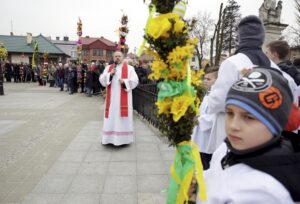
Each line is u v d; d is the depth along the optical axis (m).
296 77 2.88
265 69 1.07
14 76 27.97
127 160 4.77
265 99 0.98
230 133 1.06
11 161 4.72
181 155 1.41
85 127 7.40
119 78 5.45
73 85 17.08
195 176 1.37
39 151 5.28
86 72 15.91
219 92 2.30
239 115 1.04
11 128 7.22
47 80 27.97
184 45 1.32
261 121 0.98
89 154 5.10
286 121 1.02
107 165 4.54
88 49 61.53
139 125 7.61
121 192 3.57
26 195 3.48
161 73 1.34
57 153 5.16
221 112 2.54
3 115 9.16
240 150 1.03
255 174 0.97
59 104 12.09
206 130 2.85
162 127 1.40
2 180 3.93
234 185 1.02
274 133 0.99
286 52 3.05
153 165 4.54
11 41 44.34
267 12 10.90
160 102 1.37
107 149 5.41
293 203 0.92
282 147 1.00
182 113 1.29
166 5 1.33
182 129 1.35
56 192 3.57
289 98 1.02
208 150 2.71
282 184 0.92
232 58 2.30
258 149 1.00
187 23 1.36
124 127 5.52
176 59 1.27
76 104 12.13
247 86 1.03
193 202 1.40
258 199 0.93
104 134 5.54
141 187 3.72
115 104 5.48
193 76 1.38
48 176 4.08
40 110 10.30
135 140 6.05
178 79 1.34
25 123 7.88
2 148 5.47
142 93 8.73
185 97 1.31
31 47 44.16
